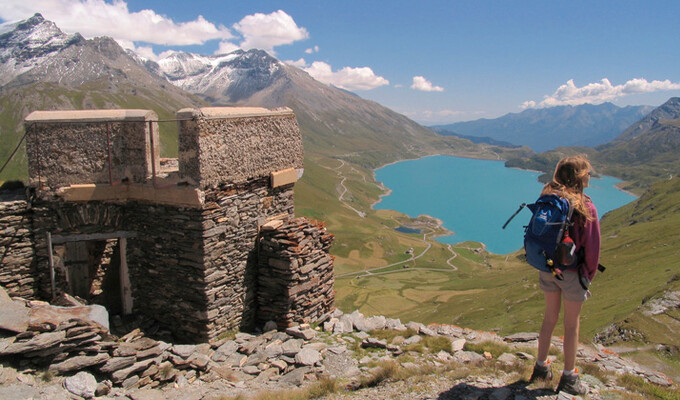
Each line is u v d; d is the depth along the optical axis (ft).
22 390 27.48
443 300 369.09
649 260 329.11
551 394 24.82
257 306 51.19
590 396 24.88
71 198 43.45
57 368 30.48
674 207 569.23
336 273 504.02
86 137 43.88
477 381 29.17
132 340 41.09
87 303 45.60
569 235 22.48
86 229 44.93
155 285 46.73
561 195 22.65
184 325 45.70
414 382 30.96
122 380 33.04
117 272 52.47
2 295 35.88
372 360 39.81
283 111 54.95
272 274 49.73
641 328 149.18
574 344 23.88
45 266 43.88
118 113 44.24
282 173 53.57
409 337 45.47
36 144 42.80
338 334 47.70
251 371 38.32
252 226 49.90
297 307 49.85
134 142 44.60
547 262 22.35
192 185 42.42
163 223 44.86
